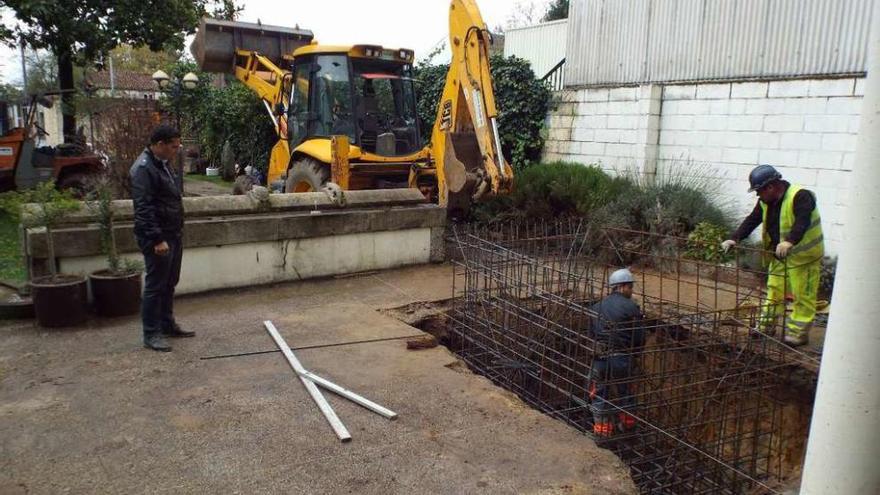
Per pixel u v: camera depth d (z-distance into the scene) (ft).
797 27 28.04
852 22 26.20
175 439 12.29
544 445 12.50
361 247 25.66
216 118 67.62
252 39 38.06
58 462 11.42
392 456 11.89
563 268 24.97
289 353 16.72
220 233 22.17
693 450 16.81
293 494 10.59
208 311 20.40
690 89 32.37
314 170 30.14
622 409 16.21
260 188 23.76
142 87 112.16
